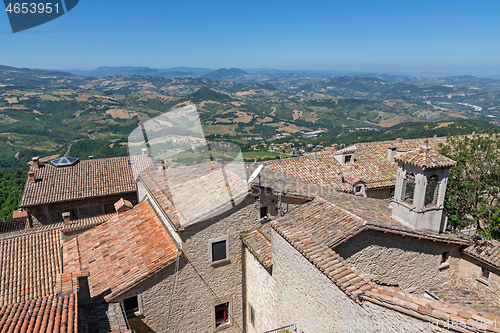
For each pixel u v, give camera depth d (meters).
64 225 18.62
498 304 10.70
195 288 12.70
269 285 11.90
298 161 21.44
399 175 11.77
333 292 8.43
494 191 15.05
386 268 10.71
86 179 24.31
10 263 14.02
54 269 13.88
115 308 10.70
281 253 10.77
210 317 13.39
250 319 14.04
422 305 6.27
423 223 11.11
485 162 15.92
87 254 14.00
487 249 11.19
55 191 22.83
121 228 15.27
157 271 11.68
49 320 8.02
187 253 12.12
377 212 12.41
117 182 24.20
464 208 15.48
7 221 24.81
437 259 11.50
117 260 12.97
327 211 11.62
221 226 12.53
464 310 5.92
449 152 17.78
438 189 11.20
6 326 7.72
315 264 8.79
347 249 9.98
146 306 11.87
